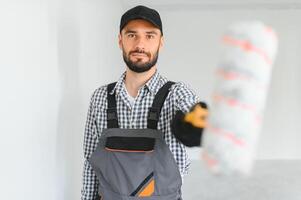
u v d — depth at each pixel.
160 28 1.34
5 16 1.16
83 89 2.04
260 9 4.25
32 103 1.36
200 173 3.85
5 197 1.18
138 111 1.32
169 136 1.30
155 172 1.25
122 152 1.27
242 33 0.62
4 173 1.17
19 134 1.26
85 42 2.10
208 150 0.60
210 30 4.28
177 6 4.05
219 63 0.63
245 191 3.34
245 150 0.59
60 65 1.65
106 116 1.38
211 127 0.61
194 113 0.84
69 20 1.78
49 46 1.52
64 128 1.71
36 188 1.41
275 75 4.31
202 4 3.99
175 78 4.34
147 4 3.95
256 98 0.60
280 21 4.25
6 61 1.17
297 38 4.27
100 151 1.32
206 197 3.20
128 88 1.37
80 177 1.96
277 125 4.36
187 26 4.29
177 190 1.29
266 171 3.93
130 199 1.25
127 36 1.32
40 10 1.42
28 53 1.33
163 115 1.30
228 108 0.60
